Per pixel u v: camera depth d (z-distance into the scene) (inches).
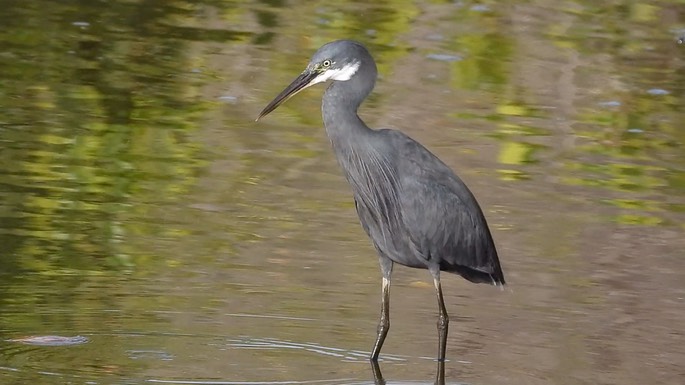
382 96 609.0
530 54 688.4
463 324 387.9
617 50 703.1
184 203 477.4
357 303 399.9
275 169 517.7
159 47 675.4
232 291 402.0
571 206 491.8
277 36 704.4
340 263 430.0
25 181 490.3
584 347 370.9
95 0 756.0
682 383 347.3
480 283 416.2
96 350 355.3
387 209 372.8
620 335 381.7
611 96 630.5
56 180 493.7
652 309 402.9
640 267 438.0
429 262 376.8
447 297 410.3
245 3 766.5
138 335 367.2
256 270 419.2
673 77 664.4
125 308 385.4
